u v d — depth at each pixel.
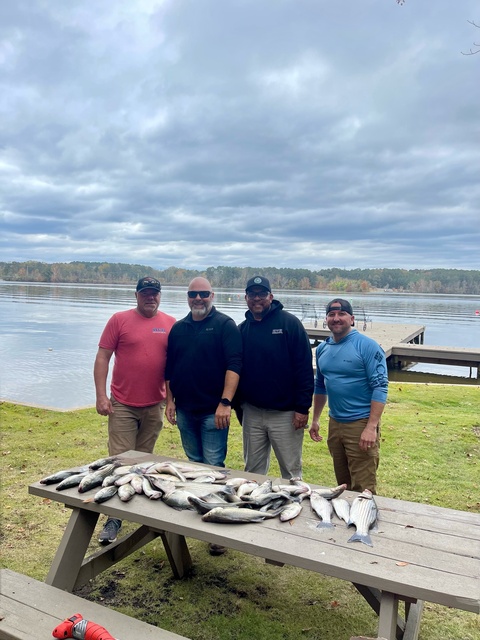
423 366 19.77
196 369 3.96
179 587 3.32
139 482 2.87
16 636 2.09
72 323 28.91
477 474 5.45
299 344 3.87
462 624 3.00
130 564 3.61
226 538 2.30
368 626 2.94
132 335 4.15
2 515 4.26
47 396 11.54
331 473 5.46
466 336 29.62
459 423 7.60
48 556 3.62
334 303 3.79
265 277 3.88
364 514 2.47
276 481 3.03
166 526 2.47
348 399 3.77
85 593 3.24
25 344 20.25
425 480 5.24
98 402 4.13
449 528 2.42
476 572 2.01
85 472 3.11
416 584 1.92
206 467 3.34
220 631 2.88
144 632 2.13
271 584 3.39
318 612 3.08
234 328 3.99
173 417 4.22
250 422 4.09
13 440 6.40
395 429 7.25
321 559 2.11
